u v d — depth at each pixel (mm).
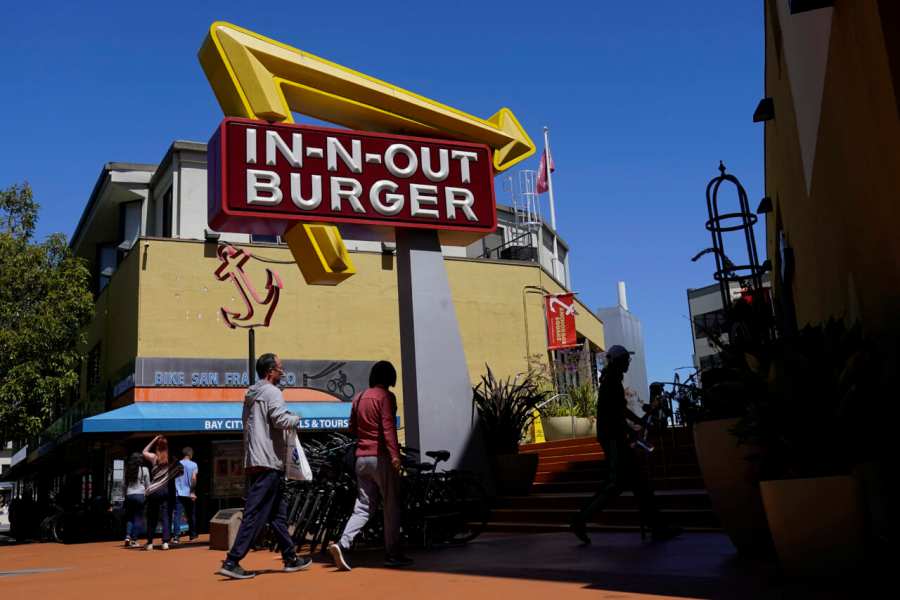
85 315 22156
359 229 10391
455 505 8227
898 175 4352
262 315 20547
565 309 24984
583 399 18078
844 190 6199
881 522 5117
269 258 20969
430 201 10609
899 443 4309
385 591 4824
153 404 18578
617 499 8719
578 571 5152
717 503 5383
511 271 24797
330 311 21312
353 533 6273
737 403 5371
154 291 19578
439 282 10539
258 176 9688
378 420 6367
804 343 4703
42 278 21172
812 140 7422
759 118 11586
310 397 20328
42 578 7352
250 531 6164
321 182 10023
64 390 20734
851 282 6613
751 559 5203
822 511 4148
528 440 19391
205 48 10125
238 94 9914
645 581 4523
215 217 9594
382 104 10758
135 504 13633
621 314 37625
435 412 10047
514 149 11523
